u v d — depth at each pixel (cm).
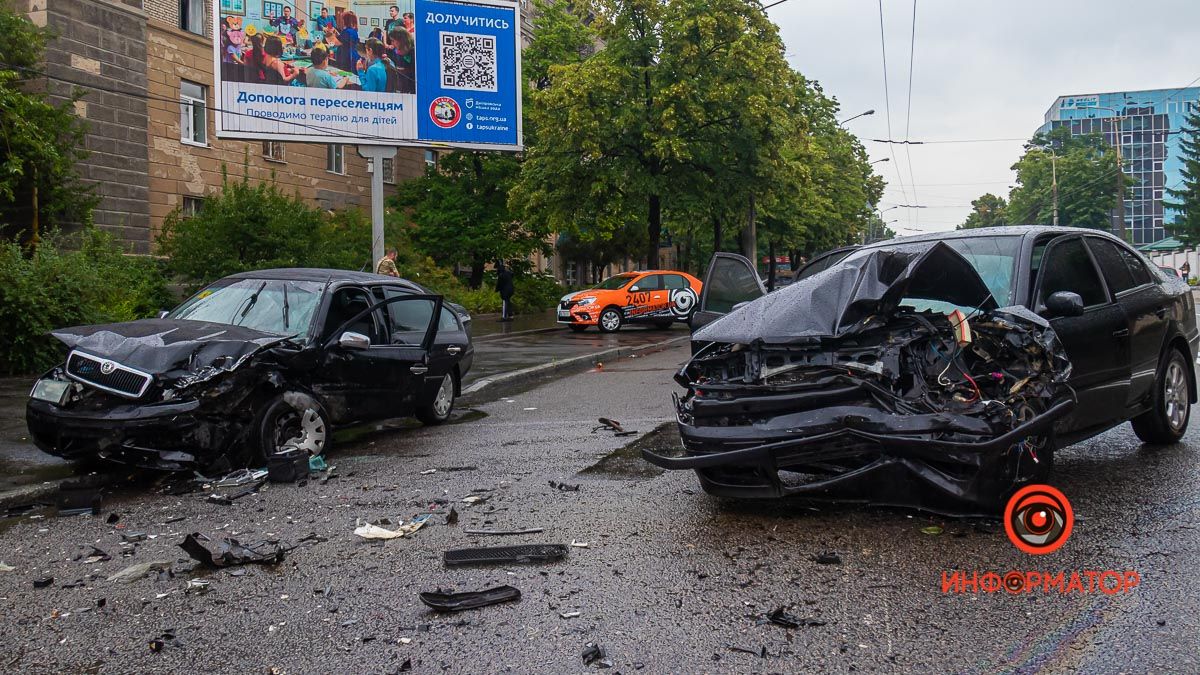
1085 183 8388
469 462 723
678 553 462
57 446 659
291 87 2216
